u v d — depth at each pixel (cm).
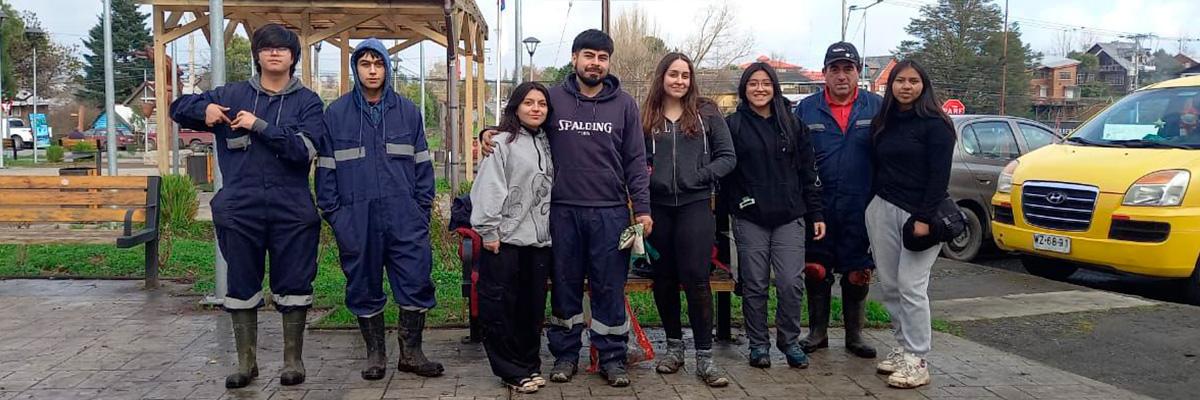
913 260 483
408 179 475
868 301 661
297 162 454
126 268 792
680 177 478
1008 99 5622
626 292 513
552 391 467
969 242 1003
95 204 736
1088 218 776
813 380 492
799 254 511
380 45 463
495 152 458
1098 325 650
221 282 643
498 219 452
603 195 469
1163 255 733
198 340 557
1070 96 6994
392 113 471
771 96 502
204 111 447
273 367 503
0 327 588
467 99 1706
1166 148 788
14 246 879
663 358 515
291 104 461
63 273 774
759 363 512
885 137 496
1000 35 5550
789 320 513
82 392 451
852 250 527
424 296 483
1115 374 533
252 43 470
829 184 525
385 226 468
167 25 1509
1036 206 821
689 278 481
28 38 5938
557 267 475
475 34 1775
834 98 527
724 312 576
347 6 1409
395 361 516
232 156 459
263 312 638
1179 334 624
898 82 481
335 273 798
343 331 583
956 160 998
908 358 483
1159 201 737
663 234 487
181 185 1052
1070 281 905
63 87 6788
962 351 562
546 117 469
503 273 459
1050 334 626
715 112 492
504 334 461
